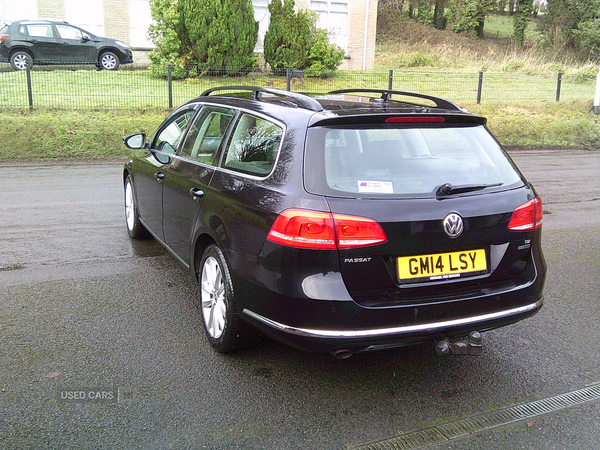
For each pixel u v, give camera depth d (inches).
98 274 193.8
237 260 127.5
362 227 111.4
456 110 145.6
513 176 133.7
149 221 204.7
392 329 113.9
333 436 110.0
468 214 119.1
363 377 133.3
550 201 334.0
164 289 182.4
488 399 124.8
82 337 147.9
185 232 162.6
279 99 149.4
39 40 713.0
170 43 711.1
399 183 119.0
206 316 146.6
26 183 346.9
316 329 112.6
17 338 146.1
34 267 198.2
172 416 114.7
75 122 507.5
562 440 110.2
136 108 579.5
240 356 141.0
